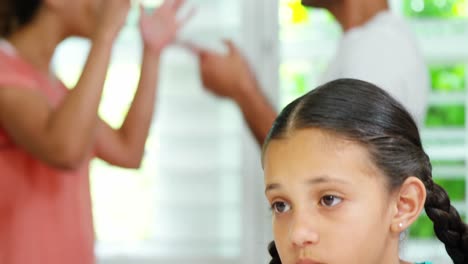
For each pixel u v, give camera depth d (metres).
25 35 2.05
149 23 2.39
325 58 3.29
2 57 1.94
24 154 1.97
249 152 3.19
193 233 3.28
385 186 1.15
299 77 3.30
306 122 1.14
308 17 3.30
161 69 3.25
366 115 1.16
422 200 1.19
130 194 3.33
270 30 3.21
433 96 3.32
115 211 3.33
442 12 3.30
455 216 1.37
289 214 1.14
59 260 2.01
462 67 3.31
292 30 3.30
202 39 3.22
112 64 3.34
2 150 1.95
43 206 1.98
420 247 3.24
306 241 1.11
